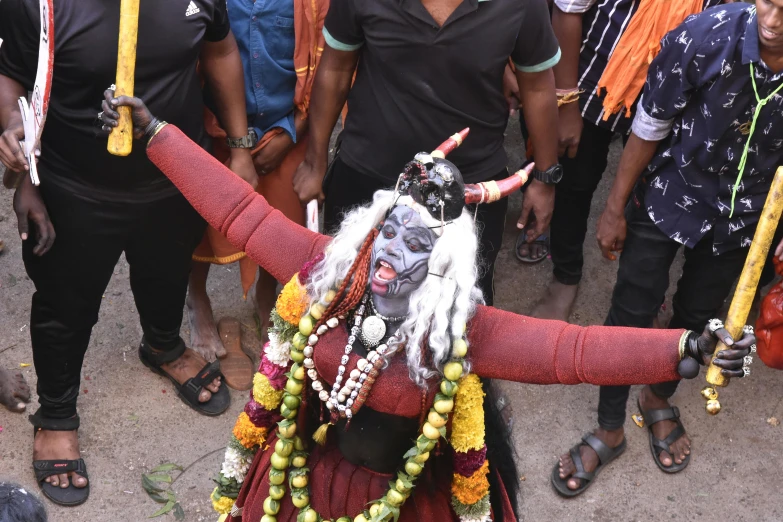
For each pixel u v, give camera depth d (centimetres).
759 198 316
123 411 376
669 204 323
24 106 272
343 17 316
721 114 293
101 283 324
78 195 301
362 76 327
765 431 391
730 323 202
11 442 360
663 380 214
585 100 377
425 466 246
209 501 349
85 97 284
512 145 529
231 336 408
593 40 365
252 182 347
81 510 341
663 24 346
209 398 380
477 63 303
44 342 328
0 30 284
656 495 365
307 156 360
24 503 151
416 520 252
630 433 386
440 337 215
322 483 253
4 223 454
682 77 294
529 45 312
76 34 273
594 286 452
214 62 320
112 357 396
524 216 365
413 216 217
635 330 217
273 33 335
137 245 326
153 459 361
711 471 375
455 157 325
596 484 367
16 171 287
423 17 297
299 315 233
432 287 216
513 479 276
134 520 340
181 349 384
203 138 325
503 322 224
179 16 284
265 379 245
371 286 222
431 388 224
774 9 261
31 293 420
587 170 397
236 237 244
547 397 397
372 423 238
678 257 474
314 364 233
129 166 298
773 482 373
